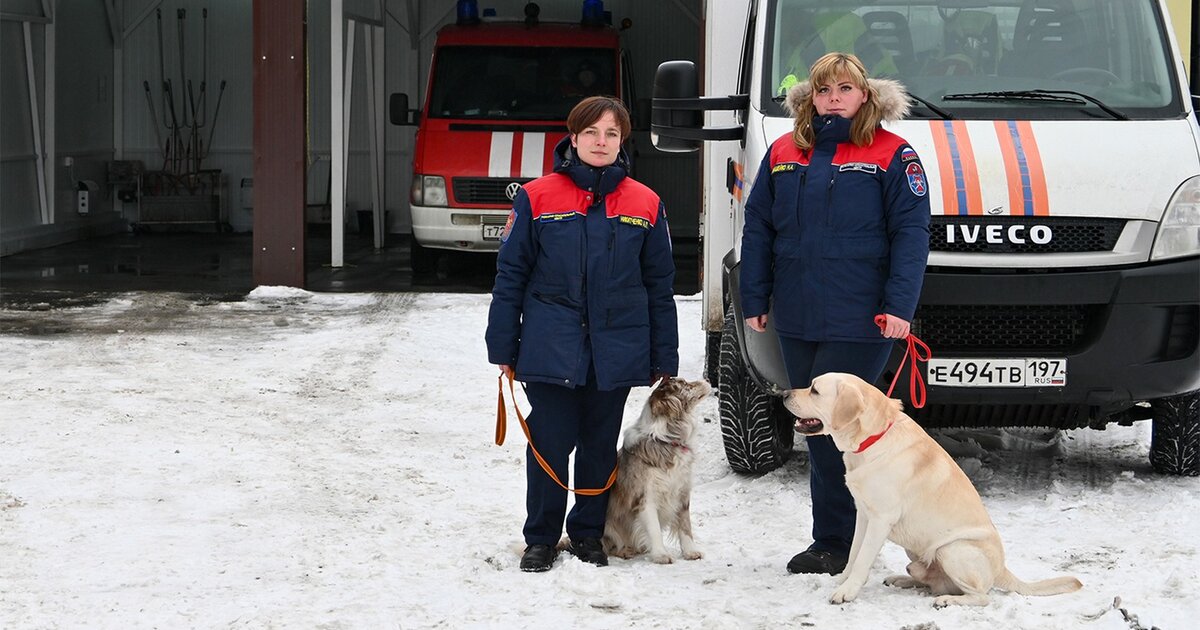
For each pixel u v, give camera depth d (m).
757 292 4.83
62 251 17.50
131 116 20.75
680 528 4.99
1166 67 6.35
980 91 6.24
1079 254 5.66
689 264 17.28
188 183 20.36
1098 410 5.93
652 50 20.45
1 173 17.00
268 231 13.17
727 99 6.39
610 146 4.71
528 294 4.79
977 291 5.61
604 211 4.71
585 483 4.91
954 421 6.02
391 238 19.95
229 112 20.86
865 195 4.57
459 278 14.95
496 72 15.19
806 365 4.79
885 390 5.71
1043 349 5.72
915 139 5.92
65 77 18.81
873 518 4.28
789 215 4.69
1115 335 5.64
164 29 20.64
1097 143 5.89
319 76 20.67
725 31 7.96
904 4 6.59
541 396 4.79
